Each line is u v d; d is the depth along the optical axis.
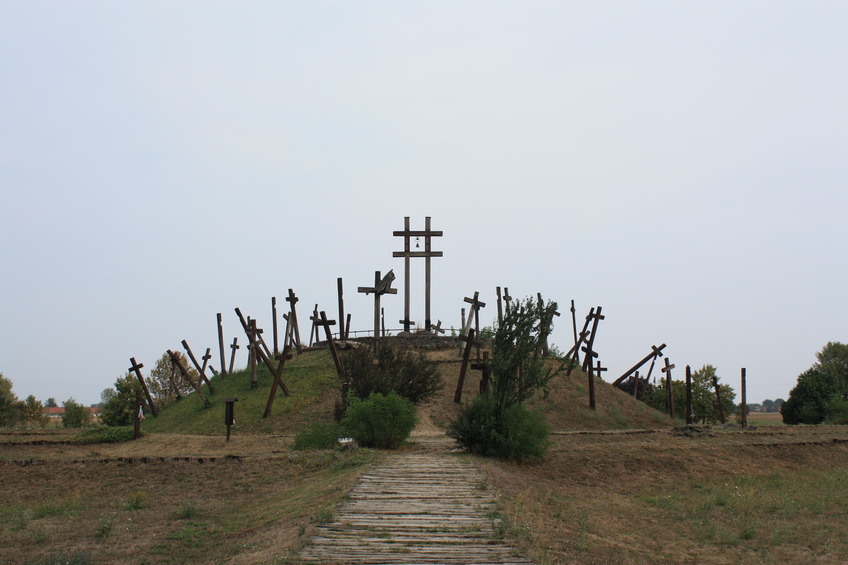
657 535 17.97
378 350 39.69
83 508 21.36
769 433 38.12
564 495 22.69
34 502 22.58
